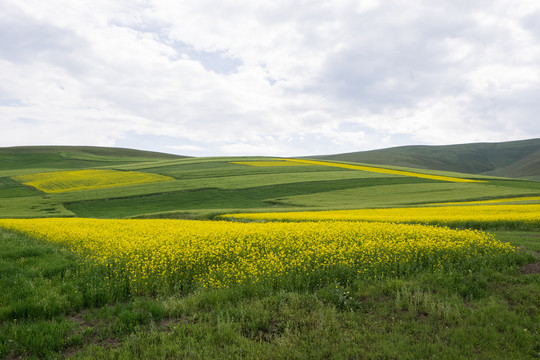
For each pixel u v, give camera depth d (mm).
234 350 4871
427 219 20797
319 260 8922
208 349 4953
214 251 9977
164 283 7855
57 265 8891
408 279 7703
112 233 14664
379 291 6996
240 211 34188
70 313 6535
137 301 6852
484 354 4746
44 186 64750
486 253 9297
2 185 66250
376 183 60938
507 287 7020
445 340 5145
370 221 21984
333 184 60031
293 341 5133
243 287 7336
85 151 142875
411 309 6078
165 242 11711
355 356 4801
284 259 9305
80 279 7887
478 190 51500
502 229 17500
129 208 47219
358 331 5453
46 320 6129
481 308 6031
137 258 9430
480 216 20875
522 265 8539
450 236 11484
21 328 5531
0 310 6121
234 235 12664
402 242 10375
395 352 4809
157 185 61781
